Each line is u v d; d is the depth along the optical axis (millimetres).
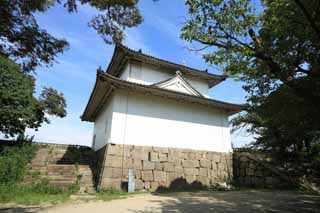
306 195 11070
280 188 13836
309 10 6227
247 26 6379
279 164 16312
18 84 13219
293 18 6449
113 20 9406
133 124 13438
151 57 17312
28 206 8008
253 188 14094
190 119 15633
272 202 9078
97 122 19203
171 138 14492
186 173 14133
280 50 6801
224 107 16766
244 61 6984
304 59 7141
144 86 13297
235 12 6164
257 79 8070
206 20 6395
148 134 13734
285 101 8594
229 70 7098
